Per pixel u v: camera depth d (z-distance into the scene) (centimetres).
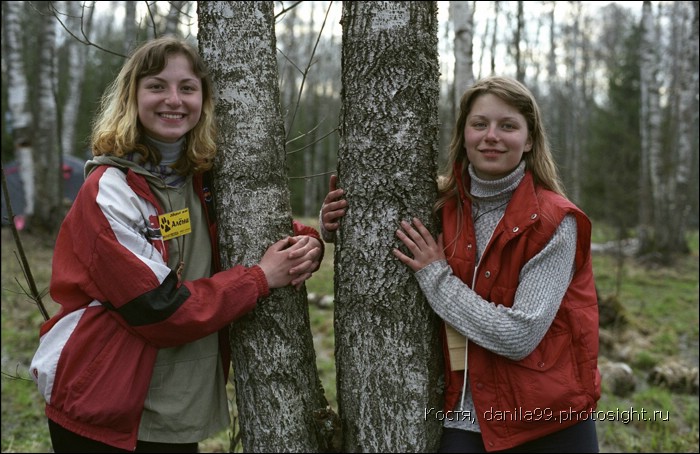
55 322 205
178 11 324
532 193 207
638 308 945
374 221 215
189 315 190
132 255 190
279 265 210
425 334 217
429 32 217
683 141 1444
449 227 219
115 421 196
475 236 216
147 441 208
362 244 216
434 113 221
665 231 1406
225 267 221
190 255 217
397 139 213
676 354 729
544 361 201
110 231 191
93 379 195
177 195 215
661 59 2216
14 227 256
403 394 214
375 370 215
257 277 205
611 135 2066
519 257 203
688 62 1416
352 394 220
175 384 211
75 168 1341
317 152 2572
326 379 569
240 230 217
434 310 208
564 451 206
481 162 212
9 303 701
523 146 212
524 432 203
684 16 1410
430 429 217
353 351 219
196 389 215
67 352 196
